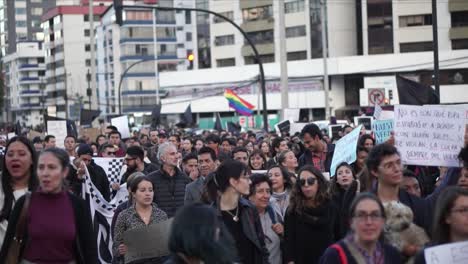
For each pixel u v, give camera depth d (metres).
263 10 86.38
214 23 90.81
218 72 86.75
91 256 7.65
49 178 7.45
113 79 119.69
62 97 147.75
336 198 10.20
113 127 24.39
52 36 153.12
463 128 9.59
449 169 9.64
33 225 7.41
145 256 9.71
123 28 114.38
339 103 77.69
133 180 10.19
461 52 72.38
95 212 13.52
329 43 80.00
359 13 80.25
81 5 147.62
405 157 9.55
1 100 108.88
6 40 192.62
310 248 9.62
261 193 10.01
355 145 11.59
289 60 83.19
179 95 90.06
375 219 6.40
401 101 14.72
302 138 14.26
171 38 115.12
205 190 9.55
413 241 7.21
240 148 14.59
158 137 25.25
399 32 76.38
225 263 5.34
